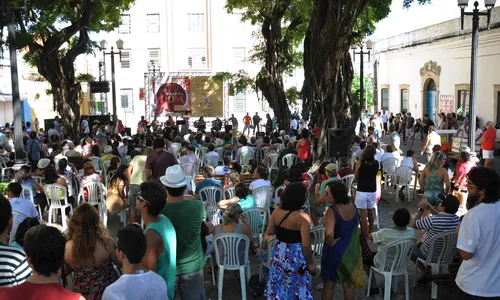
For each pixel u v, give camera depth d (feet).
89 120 94.27
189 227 14.43
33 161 53.78
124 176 30.22
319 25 42.55
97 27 77.30
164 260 12.96
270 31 74.33
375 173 26.09
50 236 9.46
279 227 15.90
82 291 12.80
